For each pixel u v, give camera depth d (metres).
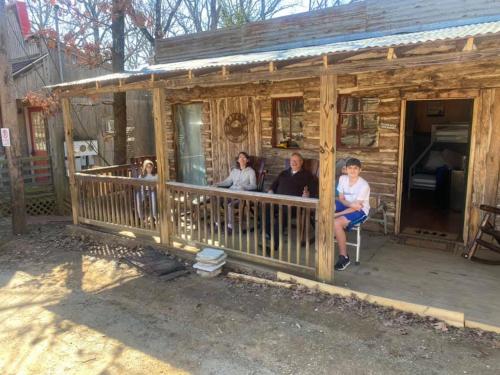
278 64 3.99
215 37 7.91
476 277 4.47
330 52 3.54
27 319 4.07
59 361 3.32
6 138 6.97
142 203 6.07
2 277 5.27
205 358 3.30
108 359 3.32
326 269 4.39
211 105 7.93
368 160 6.15
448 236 5.73
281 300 4.25
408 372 3.00
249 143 7.55
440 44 3.20
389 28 5.95
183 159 8.86
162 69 5.00
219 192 5.18
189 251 5.62
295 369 3.11
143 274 5.14
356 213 4.76
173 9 14.77
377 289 4.23
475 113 5.17
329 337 3.52
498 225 5.27
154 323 3.90
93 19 9.27
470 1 5.30
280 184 5.87
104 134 10.55
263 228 4.86
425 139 8.48
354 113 6.31
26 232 7.33
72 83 6.04
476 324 3.51
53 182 9.38
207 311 4.10
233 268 5.10
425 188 7.55
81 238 6.80
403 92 5.69
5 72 6.88
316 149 6.70
